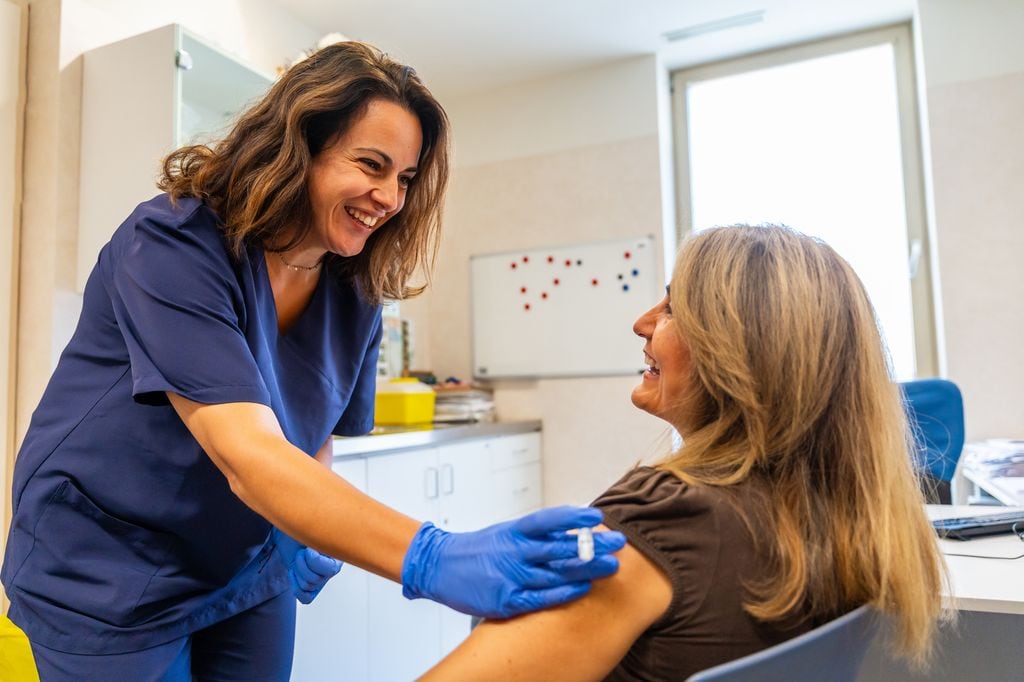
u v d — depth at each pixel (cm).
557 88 357
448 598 70
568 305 348
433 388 337
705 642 61
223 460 80
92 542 97
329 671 186
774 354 68
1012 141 277
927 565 69
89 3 202
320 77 98
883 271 317
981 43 284
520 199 362
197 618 108
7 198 191
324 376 124
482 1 289
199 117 215
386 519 75
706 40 326
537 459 343
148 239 90
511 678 62
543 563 66
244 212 96
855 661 60
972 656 128
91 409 97
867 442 67
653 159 335
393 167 103
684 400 76
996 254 276
